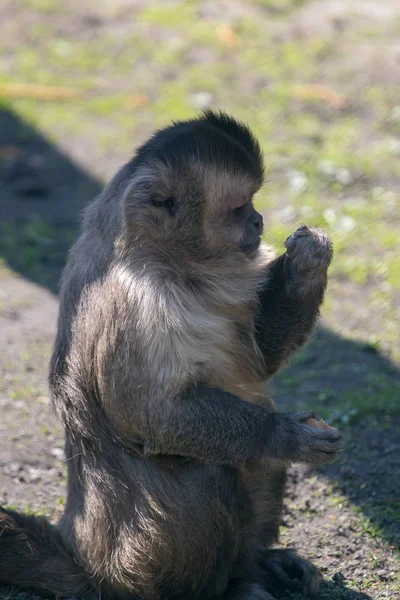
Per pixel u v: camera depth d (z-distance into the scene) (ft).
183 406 33.60
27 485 44.27
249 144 38.22
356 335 58.85
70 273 36.96
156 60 93.50
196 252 36.58
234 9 102.27
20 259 66.59
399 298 62.28
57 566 36.91
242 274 37.73
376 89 87.10
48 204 74.79
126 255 35.32
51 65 93.81
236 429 33.63
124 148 81.41
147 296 34.19
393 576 38.73
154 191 36.04
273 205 72.59
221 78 90.12
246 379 38.24
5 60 94.63
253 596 35.78
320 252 36.88
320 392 52.85
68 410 36.22
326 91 86.94
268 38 96.32
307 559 39.68
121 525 35.53
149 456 34.78
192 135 37.01
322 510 42.91
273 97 86.63
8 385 51.70
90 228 37.14
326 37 95.86
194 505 34.76
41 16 101.35
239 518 35.42
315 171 76.48
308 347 57.62
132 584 35.70
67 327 36.42
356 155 78.64
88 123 85.05
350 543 40.70
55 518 41.81
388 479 44.83
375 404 50.80
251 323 38.11
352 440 47.80
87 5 103.04
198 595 35.86
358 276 64.34
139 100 87.40
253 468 34.09
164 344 33.71
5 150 80.89
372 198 73.56
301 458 33.76
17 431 47.67
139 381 33.71
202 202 36.52
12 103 87.51
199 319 35.22
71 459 37.11
